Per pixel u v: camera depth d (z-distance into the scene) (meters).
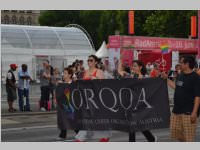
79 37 38.62
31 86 30.88
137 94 8.02
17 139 10.74
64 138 10.55
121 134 11.49
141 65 9.43
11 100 17.09
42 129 12.73
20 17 117.81
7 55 35.47
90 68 9.00
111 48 36.72
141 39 38.62
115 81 8.17
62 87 8.80
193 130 7.29
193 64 7.30
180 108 7.32
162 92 7.97
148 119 8.00
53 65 37.25
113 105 8.23
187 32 50.34
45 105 17.56
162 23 50.81
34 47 36.66
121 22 61.03
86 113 8.52
